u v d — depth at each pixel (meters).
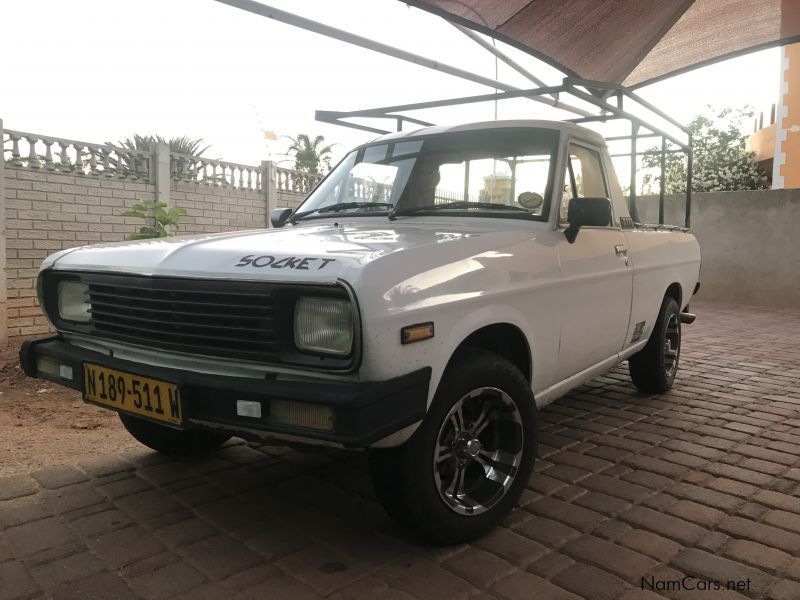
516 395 2.73
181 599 2.21
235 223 8.88
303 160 32.34
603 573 2.38
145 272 2.51
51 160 6.82
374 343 2.06
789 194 10.80
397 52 4.34
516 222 3.22
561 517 2.86
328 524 2.79
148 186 7.71
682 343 7.39
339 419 2.05
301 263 2.22
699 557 2.50
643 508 2.95
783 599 2.21
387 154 3.79
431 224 3.24
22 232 6.62
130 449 3.76
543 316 3.00
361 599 2.21
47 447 3.79
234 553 2.53
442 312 2.33
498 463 2.78
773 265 11.01
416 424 2.26
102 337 2.76
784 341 7.51
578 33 4.89
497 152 3.48
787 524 2.78
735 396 4.97
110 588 2.28
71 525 2.77
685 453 3.69
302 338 2.19
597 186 3.78
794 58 14.33
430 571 2.39
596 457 3.63
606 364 3.92
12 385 5.26
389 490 2.40
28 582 2.32
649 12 4.82
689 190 5.79
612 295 3.72
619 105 4.00
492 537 2.67
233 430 2.30
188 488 3.18
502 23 4.46
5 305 6.48
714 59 6.02
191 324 2.38
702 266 11.68
